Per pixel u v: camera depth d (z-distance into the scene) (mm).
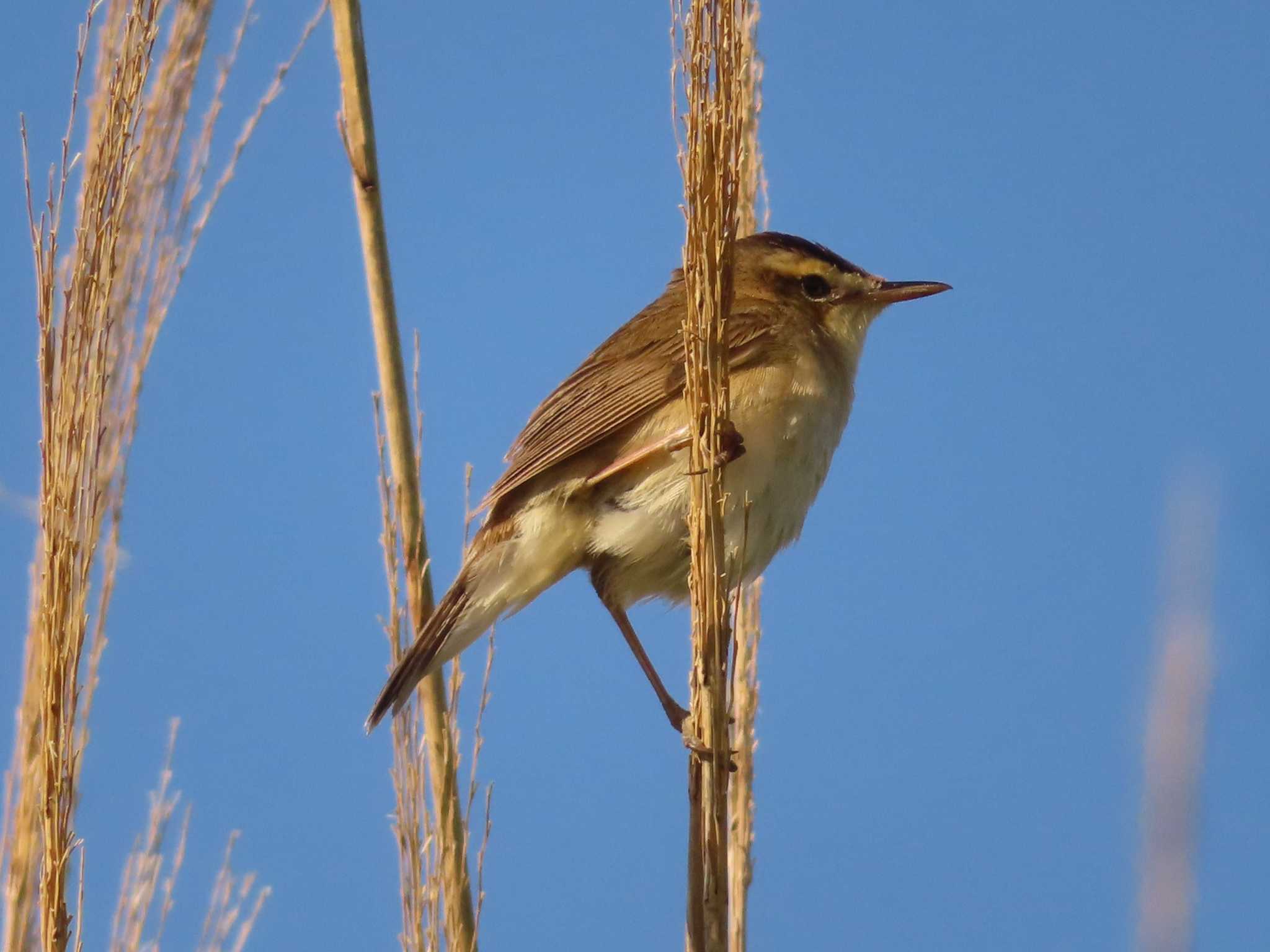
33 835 9242
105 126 8812
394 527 11156
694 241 8828
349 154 11227
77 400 8562
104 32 9031
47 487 8453
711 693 8812
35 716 9375
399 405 11234
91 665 9688
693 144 8781
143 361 10227
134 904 8945
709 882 8711
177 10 10469
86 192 8727
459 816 10039
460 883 9625
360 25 11359
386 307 11234
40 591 9320
